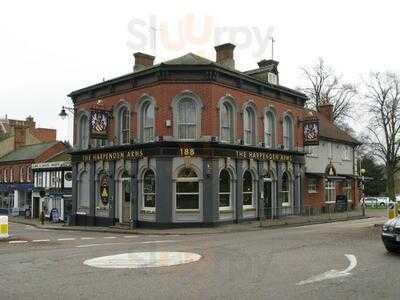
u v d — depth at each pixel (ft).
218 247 51.52
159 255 45.44
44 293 29.45
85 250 50.93
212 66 87.97
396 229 43.34
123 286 31.12
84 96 110.01
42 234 82.28
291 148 110.63
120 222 97.76
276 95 105.91
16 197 177.06
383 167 215.51
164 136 87.66
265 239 59.52
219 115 89.97
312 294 28.43
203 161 87.71
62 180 142.92
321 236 61.62
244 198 97.04
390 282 31.63
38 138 214.69
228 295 28.32
